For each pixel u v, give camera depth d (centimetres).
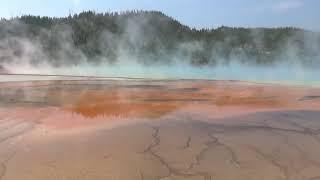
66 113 607
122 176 358
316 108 639
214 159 397
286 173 369
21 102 710
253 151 419
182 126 512
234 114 589
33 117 579
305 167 382
